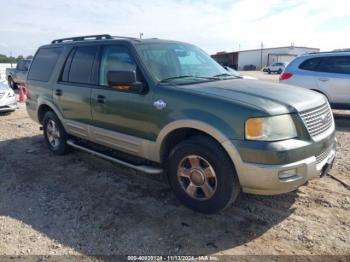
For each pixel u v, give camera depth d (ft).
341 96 26.96
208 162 11.02
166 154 12.63
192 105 11.11
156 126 12.21
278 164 9.80
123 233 10.68
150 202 12.72
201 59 15.47
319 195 12.94
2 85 33.40
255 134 9.91
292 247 9.78
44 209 12.42
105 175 15.51
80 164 17.06
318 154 10.80
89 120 15.38
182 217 11.55
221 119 10.44
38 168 16.67
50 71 18.02
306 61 28.73
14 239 10.52
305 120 10.53
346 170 15.56
